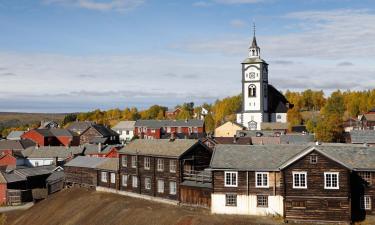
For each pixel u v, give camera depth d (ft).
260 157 219.41
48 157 431.02
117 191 294.25
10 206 318.86
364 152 213.66
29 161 433.48
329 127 409.08
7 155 420.77
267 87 550.77
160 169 264.72
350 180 205.26
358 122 546.26
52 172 363.15
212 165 219.61
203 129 595.06
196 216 216.95
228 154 224.94
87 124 638.53
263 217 211.61
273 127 513.86
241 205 216.95
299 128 502.79
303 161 203.62
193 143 261.03
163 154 260.62
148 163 273.54
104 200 273.13
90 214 255.70
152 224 220.84
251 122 535.19
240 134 461.37
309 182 202.80
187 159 255.09
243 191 216.74
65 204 283.38
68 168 335.88
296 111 554.05
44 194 339.36
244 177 216.74
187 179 252.42
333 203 200.23
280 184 208.64
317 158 202.18
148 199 270.26
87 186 318.45
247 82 538.06
